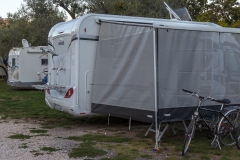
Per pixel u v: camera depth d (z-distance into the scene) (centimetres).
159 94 579
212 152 578
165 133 725
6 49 1989
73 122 863
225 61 653
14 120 884
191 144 629
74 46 735
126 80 648
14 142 640
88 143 630
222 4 2033
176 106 594
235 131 606
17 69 1642
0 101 1254
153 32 579
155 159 538
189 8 2089
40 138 675
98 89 726
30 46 1722
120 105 662
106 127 803
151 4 1538
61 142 641
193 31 616
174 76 593
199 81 621
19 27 1914
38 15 1880
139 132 744
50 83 872
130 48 641
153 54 580
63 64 789
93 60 746
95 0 1719
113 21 714
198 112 579
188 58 609
